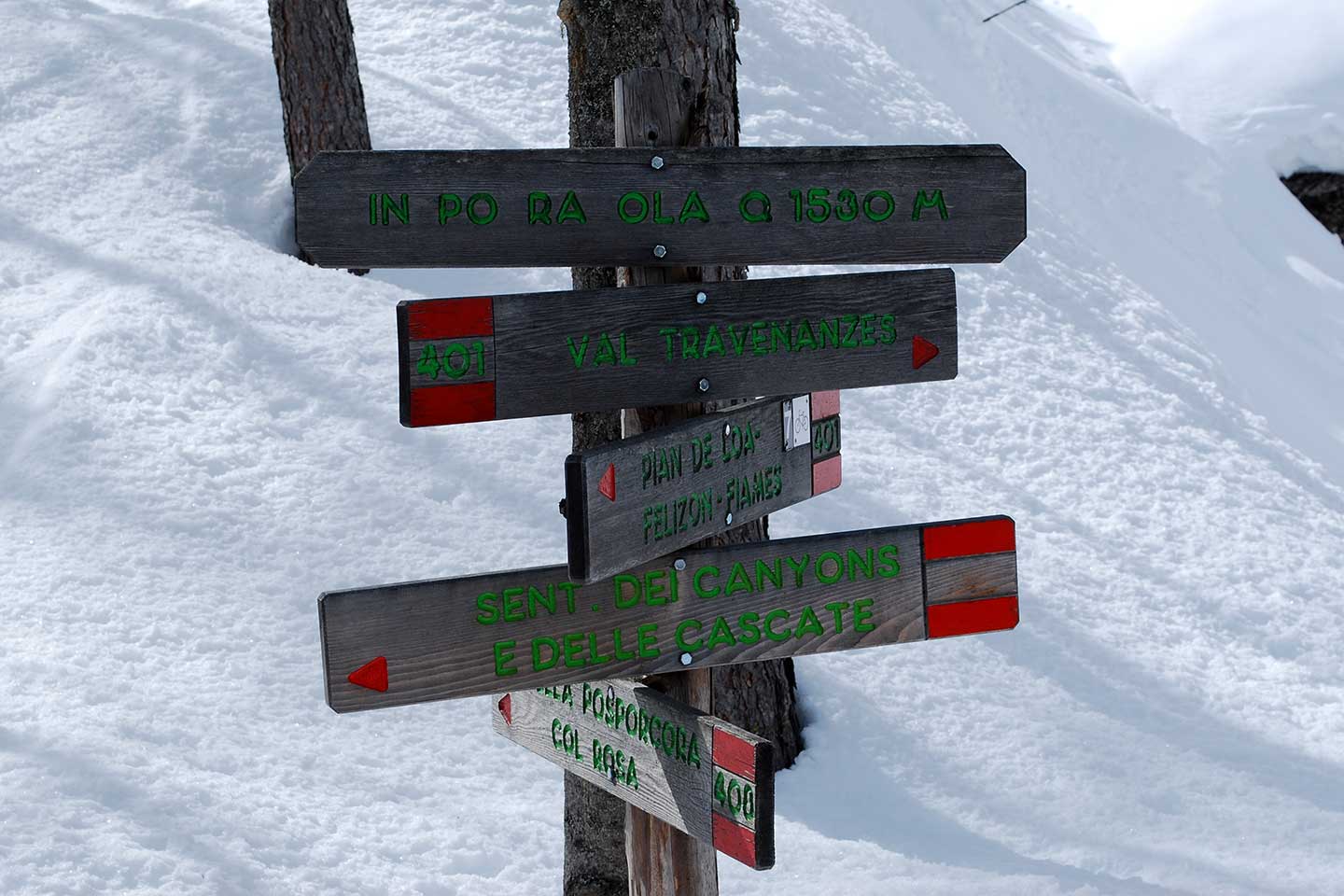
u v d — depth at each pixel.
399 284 8.75
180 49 10.99
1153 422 9.27
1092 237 12.08
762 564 2.85
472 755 5.45
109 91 10.35
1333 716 6.79
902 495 7.87
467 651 2.67
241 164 9.81
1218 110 14.52
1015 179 2.93
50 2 11.57
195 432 7.00
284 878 4.31
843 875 4.97
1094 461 8.70
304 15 9.33
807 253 2.84
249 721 5.28
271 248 9.13
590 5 4.47
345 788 5.04
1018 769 6.01
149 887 4.07
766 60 11.70
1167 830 5.68
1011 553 3.01
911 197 2.87
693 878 2.96
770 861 2.56
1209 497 8.61
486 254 2.66
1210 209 13.21
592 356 2.70
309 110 9.42
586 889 4.54
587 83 4.52
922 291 2.93
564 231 2.70
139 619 5.74
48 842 4.13
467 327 2.59
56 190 9.17
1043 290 10.41
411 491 6.84
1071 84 13.93
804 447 3.06
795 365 2.87
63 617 5.65
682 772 2.76
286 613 5.99
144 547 6.18
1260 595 7.74
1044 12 16.20
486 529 6.70
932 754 6.05
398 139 10.26
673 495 2.68
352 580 6.26
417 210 2.60
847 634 2.91
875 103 11.87
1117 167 13.17
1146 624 7.31
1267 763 6.29
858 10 13.27
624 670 2.78
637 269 2.82
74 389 7.09
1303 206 13.98
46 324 7.75
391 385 7.59
